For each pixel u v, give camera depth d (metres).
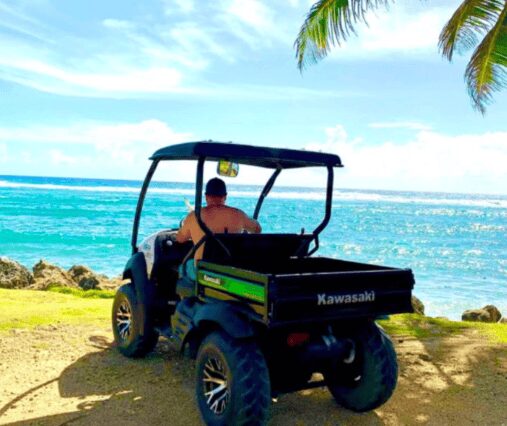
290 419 4.32
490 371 5.62
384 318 4.09
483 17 9.26
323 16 9.71
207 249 4.40
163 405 4.54
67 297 9.38
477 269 25.44
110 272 20.36
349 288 3.76
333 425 4.23
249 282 3.70
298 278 3.56
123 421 4.22
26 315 7.63
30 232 32.12
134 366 5.54
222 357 3.76
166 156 4.97
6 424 4.14
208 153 4.30
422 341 6.82
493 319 12.52
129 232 33.66
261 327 3.87
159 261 5.59
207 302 4.22
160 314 5.59
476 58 9.61
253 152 4.42
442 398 4.85
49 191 87.19
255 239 4.53
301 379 4.21
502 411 4.58
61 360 5.71
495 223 61.94
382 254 30.25
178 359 5.79
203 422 4.20
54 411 4.39
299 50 10.38
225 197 4.89
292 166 5.39
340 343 4.07
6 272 11.96
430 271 24.61
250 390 3.60
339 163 4.73
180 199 73.44
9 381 5.07
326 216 4.76
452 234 46.09
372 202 107.94
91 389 4.89
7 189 89.25
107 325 7.19
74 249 25.91
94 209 51.50
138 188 123.38
